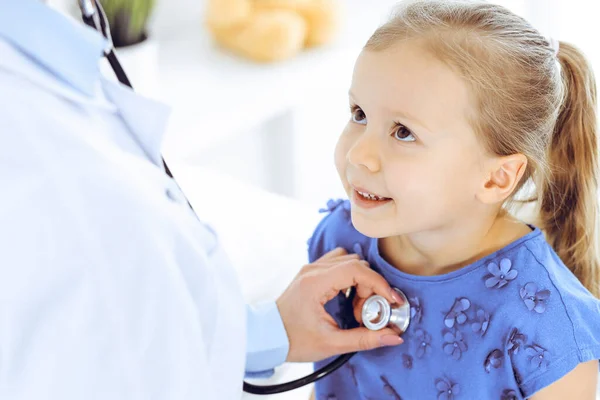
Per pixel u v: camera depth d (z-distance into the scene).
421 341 0.86
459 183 0.77
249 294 1.09
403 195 0.77
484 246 0.84
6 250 0.58
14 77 0.62
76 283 0.60
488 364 0.81
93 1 0.80
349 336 0.87
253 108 1.76
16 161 0.58
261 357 0.90
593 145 0.88
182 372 0.66
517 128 0.78
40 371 0.60
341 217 0.97
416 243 0.85
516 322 0.79
